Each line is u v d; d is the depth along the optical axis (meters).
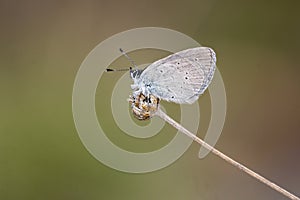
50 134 0.33
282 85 0.38
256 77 0.38
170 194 0.32
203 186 0.32
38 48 0.38
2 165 0.32
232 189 0.32
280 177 0.35
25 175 0.32
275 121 0.37
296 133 0.36
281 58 0.38
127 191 0.32
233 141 0.36
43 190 0.32
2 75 0.37
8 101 0.36
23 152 0.33
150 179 0.32
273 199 0.33
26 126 0.34
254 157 0.35
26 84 0.37
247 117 0.37
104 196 0.32
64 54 0.38
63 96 0.36
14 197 0.32
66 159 0.32
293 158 0.35
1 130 0.34
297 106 0.37
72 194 0.32
